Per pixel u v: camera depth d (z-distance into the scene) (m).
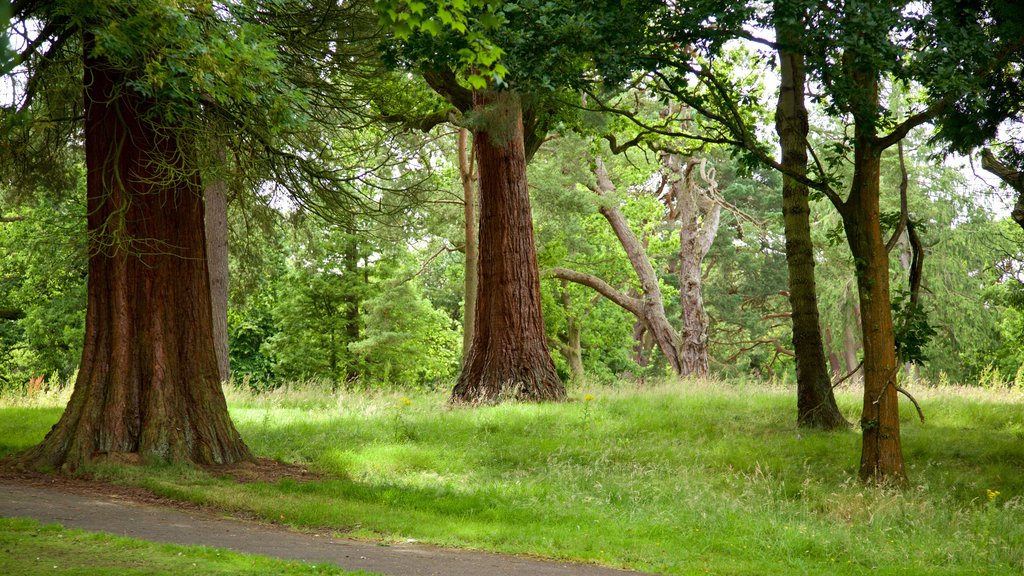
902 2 9.88
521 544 7.07
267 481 9.93
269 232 17.16
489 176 18.34
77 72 11.26
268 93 9.78
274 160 12.24
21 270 32.75
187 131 10.70
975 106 10.84
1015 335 38.78
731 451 12.48
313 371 35.16
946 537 7.99
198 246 11.12
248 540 6.61
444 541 7.07
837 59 10.48
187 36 8.25
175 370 10.71
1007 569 6.84
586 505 9.04
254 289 24.89
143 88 9.12
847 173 33.59
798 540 7.44
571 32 10.11
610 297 33.41
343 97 13.46
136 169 10.57
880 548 7.42
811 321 14.88
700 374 32.34
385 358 35.22
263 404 17.25
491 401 17.27
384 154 17.89
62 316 31.88
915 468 11.62
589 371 44.28
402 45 10.38
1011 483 10.69
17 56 6.07
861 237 10.73
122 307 10.58
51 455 10.09
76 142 14.04
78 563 5.14
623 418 15.23
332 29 12.14
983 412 15.38
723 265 50.06
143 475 9.60
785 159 15.18
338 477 10.54
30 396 18.80
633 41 10.28
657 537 7.60
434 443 13.02
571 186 33.81
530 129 19.88
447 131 27.38
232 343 38.31
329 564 5.71
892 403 10.69
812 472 11.36
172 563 5.31
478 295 18.52
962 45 9.44
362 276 35.78
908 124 10.33
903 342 11.25
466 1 5.29
